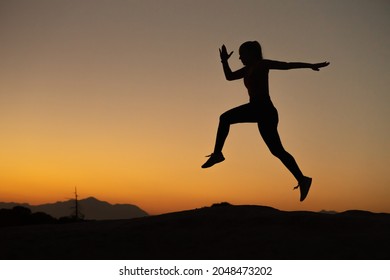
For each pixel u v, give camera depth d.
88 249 4.12
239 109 4.96
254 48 5.16
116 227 4.75
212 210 5.14
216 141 4.99
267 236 4.13
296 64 4.93
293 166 5.00
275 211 5.05
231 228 4.42
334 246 3.90
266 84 4.98
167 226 4.60
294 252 3.81
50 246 4.24
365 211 5.54
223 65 5.21
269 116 4.90
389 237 4.04
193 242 4.15
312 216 4.62
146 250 4.05
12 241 4.45
